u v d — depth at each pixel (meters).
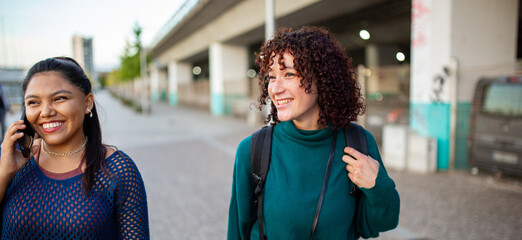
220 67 17.58
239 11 13.60
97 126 1.29
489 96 5.38
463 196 4.51
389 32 12.25
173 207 4.28
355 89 1.29
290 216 1.16
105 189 1.21
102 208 1.19
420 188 4.89
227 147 8.66
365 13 9.52
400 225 3.63
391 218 1.23
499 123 5.20
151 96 43.31
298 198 1.16
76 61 1.29
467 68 5.79
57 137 1.17
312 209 1.16
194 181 5.46
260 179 1.23
